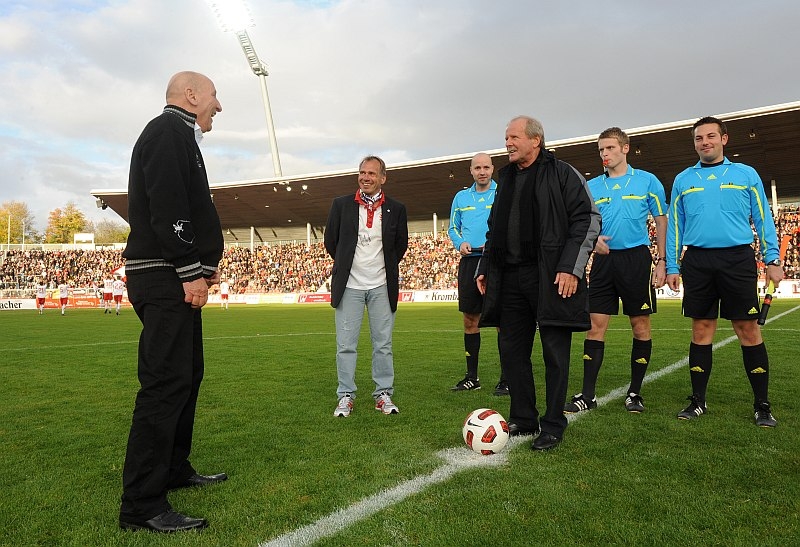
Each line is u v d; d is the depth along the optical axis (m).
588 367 4.19
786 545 1.89
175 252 2.16
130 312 25.17
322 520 2.16
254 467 2.84
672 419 3.71
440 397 4.67
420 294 29.80
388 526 2.08
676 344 7.85
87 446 3.34
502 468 2.74
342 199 4.36
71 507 2.36
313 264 39.66
